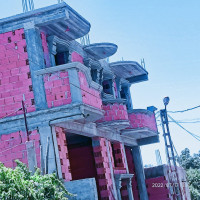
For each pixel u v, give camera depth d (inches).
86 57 912.9
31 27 725.9
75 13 743.7
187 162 3198.8
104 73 1025.5
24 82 716.0
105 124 882.1
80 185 655.8
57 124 701.3
